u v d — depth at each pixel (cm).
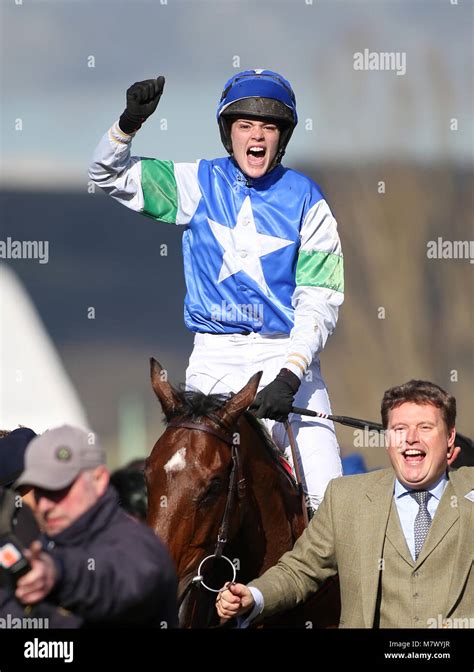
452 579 750
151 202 930
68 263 7094
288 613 841
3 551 552
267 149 919
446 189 3841
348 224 3825
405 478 762
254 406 845
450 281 3788
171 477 766
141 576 597
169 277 6969
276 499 841
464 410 3747
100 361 5334
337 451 938
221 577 821
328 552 796
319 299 925
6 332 2467
